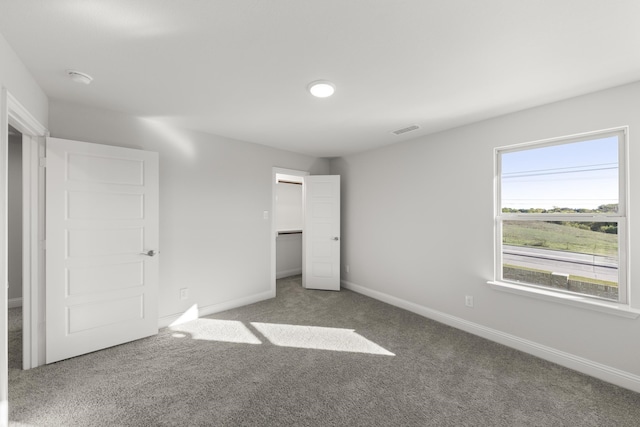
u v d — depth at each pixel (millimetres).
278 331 2928
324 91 2123
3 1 1239
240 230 3668
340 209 4629
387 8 1302
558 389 1980
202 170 3289
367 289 4168
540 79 1980
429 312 3309
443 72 1902
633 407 1796
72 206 2316
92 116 2521
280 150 4133
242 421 1666
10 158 3555
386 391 1952
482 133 2826
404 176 3625
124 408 1764
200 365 2264
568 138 2357
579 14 1327
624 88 2023
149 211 2730
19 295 3596
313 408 1778
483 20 1383
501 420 1690
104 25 1422
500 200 2775
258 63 1799
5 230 1494
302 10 1317
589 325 2168
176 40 1556
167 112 2654
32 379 2045
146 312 2729
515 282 2680
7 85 1559
